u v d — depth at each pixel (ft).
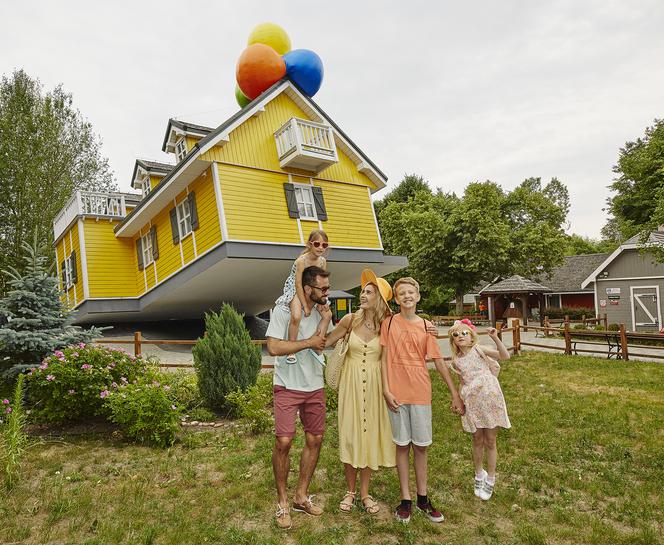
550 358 44.52
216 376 25.61
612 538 12.54
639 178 81.00
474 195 109.81
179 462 18.03
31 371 22.20
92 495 14.87
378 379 13.94
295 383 13.41
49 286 26.27
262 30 52.90
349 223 53.31
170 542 12.07
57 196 89.20
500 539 12.55
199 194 46.44
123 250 61.72
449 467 17.39
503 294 103.30
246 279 50.88
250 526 13.19
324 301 13.56
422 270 115.75
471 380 15.16
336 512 13.88
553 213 118.62
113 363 23.35
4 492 14.82
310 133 48.26
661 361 43.62
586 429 22.24
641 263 87.86
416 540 12.41
